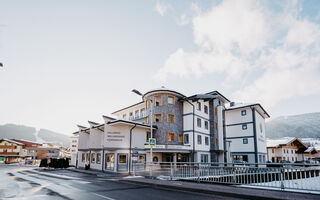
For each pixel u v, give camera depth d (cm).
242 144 3466
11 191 1026
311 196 816
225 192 928
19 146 7056
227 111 3791
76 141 6334
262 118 3969
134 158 1941
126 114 3962
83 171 2536
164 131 2786
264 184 1018
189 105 3041
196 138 2947
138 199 833
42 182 1431
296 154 5597
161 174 1647
